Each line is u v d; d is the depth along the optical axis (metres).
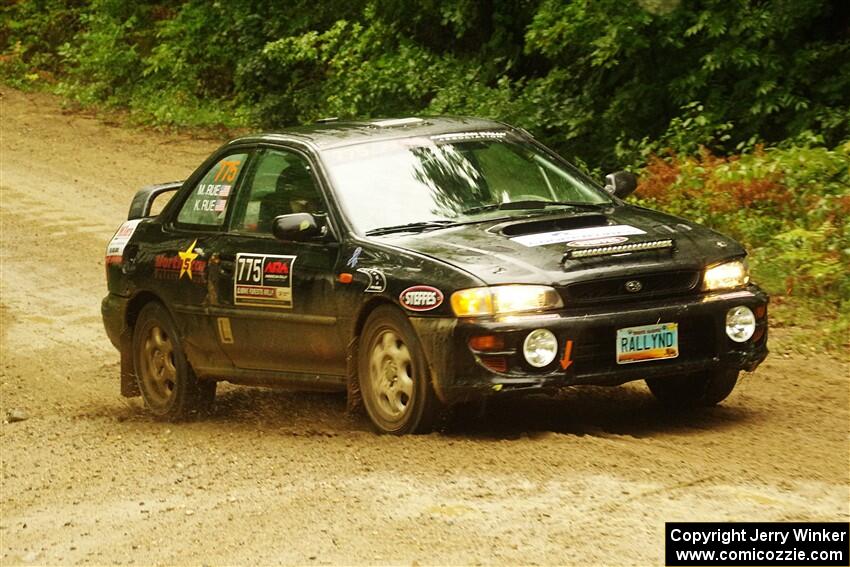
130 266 13.58
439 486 8.97
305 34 37.59
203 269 12.49
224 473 10.20
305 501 8.93
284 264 11.55
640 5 24.33
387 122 12.59
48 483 10.61
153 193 14.23
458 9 31.48
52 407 14.33
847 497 8.30
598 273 10.07
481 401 10.26
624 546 7.49
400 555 7.62
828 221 17.33
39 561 8.29
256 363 12.12
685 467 9.11
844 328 14.30
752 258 17.30
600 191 12.20
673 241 10.50
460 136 12.23
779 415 11.00
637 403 11.78
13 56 48.41
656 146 24.08
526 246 10.40
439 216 11.29
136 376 13.73
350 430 11.53
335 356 11.22
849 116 23.25
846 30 25.05
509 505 8.41
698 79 24.59
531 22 30.36
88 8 48.38
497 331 9.81
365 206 11.33
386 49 34.44
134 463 11.02
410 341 10.28
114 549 8.37
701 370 10.34
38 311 19.97
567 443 9.92
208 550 8.09
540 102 27.94
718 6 24.22
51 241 25.17
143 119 40.34
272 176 12.19
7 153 35.69
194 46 42.88
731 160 21.20
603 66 26.66
